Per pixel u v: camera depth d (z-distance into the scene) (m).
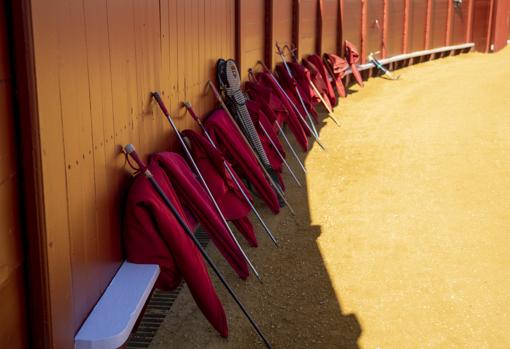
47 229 2.10
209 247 4.69
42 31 2.07
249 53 7.23
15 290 2.01
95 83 2.74
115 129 3.05
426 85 12.28
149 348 3.37
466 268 4.30
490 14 19.20
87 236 2.61
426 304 3.84
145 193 3.02
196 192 3.65
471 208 5.39
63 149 2.30
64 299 2.29
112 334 2.47
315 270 4.33
